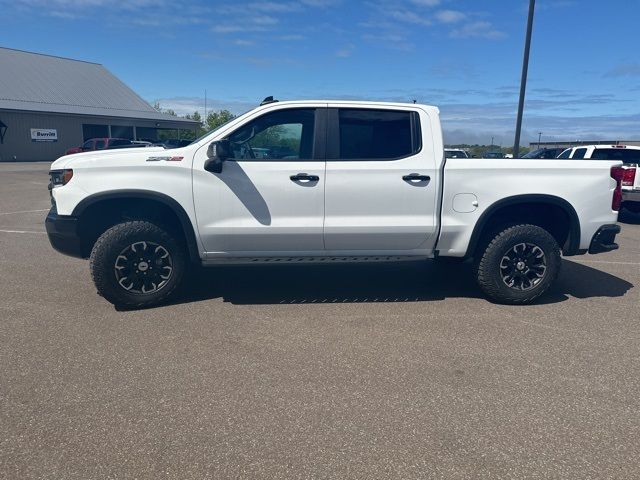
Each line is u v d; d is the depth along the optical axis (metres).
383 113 4.98
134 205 4.99
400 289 5.75
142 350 3.98
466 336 4.38
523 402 3.29
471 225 5.05
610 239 5.29
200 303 5.14
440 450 2.78
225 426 2.97
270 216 4.83
